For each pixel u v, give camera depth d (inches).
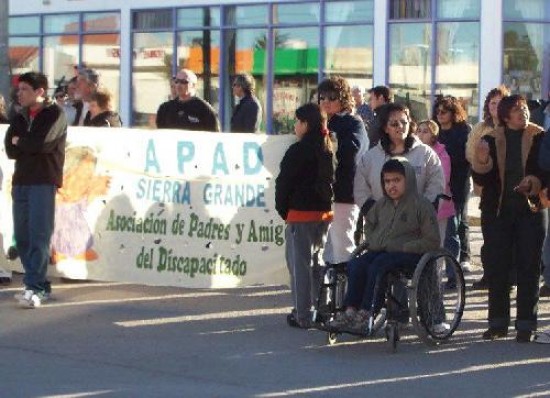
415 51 1103.0
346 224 482.9
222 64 1220.5
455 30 1084.5
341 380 385.7
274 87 1182.9
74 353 423.8
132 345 437.7
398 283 427.5
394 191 430.3
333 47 1143.6
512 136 438.6
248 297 541.0
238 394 365.4
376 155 456.4
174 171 539.8
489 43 1067.9
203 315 497.0
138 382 380.5
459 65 1084.5
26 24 1397.6
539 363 412.2
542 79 1086.4
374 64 1120.2
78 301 526.0
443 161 551.8
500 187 439.8
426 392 370.0
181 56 1255.5
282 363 410.3
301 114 461.4
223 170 535.5
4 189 552.7
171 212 540.7
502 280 447.8
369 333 420.8
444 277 465.4
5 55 728.3
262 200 533.3
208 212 537.0
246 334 459.8
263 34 1188.5
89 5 1328.7
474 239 748.6
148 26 1283.2
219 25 1220.5
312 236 465.1
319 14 1149.7
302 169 460.1
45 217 508.7
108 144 544.7
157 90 1277.1
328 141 462.0
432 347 437.1
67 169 547.2
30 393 364.2
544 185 431.5
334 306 435.2
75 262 548.1
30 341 443.5
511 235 444.5
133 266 545.0
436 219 433.1
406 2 1104.2
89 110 610.2
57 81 1363.2
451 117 577.3
